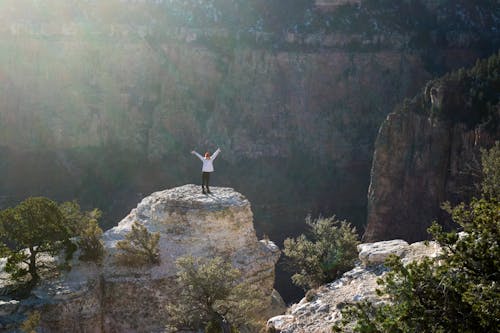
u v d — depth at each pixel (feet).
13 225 95.66
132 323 103.09
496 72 198.29
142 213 117.70
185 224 109.50
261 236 293.64
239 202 112.78
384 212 204.95
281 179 337.52
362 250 84.53
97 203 331.16
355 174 341.21
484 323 42.32
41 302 93.09
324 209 317.22
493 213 48.03
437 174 191.72
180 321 90.22
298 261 106.11
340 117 349.41
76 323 96.27
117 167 354.74
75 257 105.91
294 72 353.51
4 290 95.91
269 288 112.78
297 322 71.05
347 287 77.41
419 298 46.50
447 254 49.78
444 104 192.95
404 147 203.10
